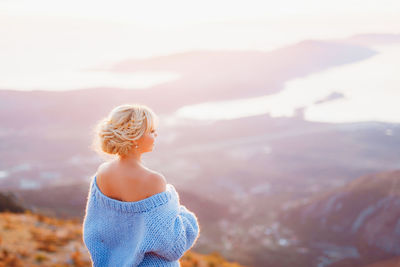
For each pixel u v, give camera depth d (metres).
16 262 10.95
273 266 167.88
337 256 189.00
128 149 2.03
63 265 11.65
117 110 2.04
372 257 190.00
